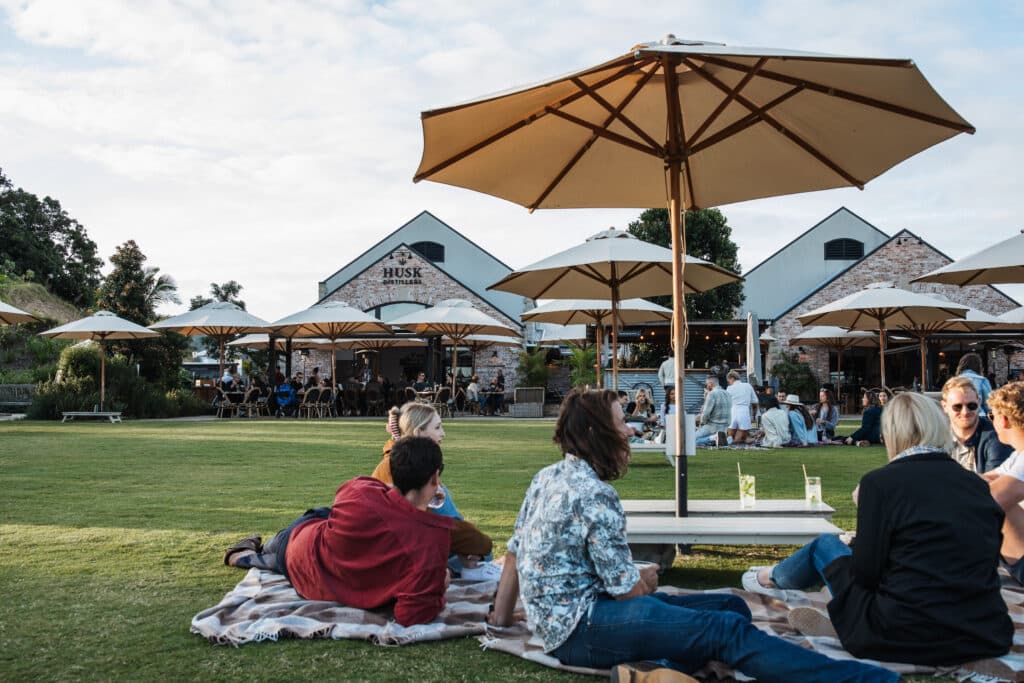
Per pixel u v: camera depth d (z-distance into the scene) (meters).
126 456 10.88
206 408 27.77
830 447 13.52
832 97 4.17
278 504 6.72
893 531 2.74
